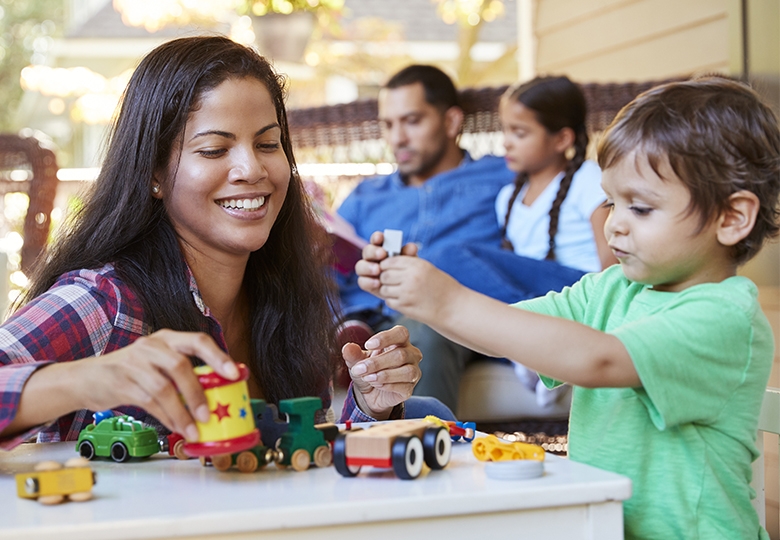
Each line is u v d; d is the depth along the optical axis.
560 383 1.02
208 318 1.13
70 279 1.08
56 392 0.80
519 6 3.67
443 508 0.67
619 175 0.92
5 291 2.60
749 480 0.93
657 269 0.92
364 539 0.67
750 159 0.89
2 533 0.62
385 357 1.09
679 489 0.86
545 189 2.32
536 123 2.30
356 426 0.97
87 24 6.64
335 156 3.03
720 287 0.89
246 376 0.76
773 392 1.04
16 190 2.75
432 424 0.82
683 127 0.88
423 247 2.45
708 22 2.71
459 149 2.71
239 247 1.12
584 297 1.08
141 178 1.11
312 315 1.31
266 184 1.12
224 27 5.18
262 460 0.82
